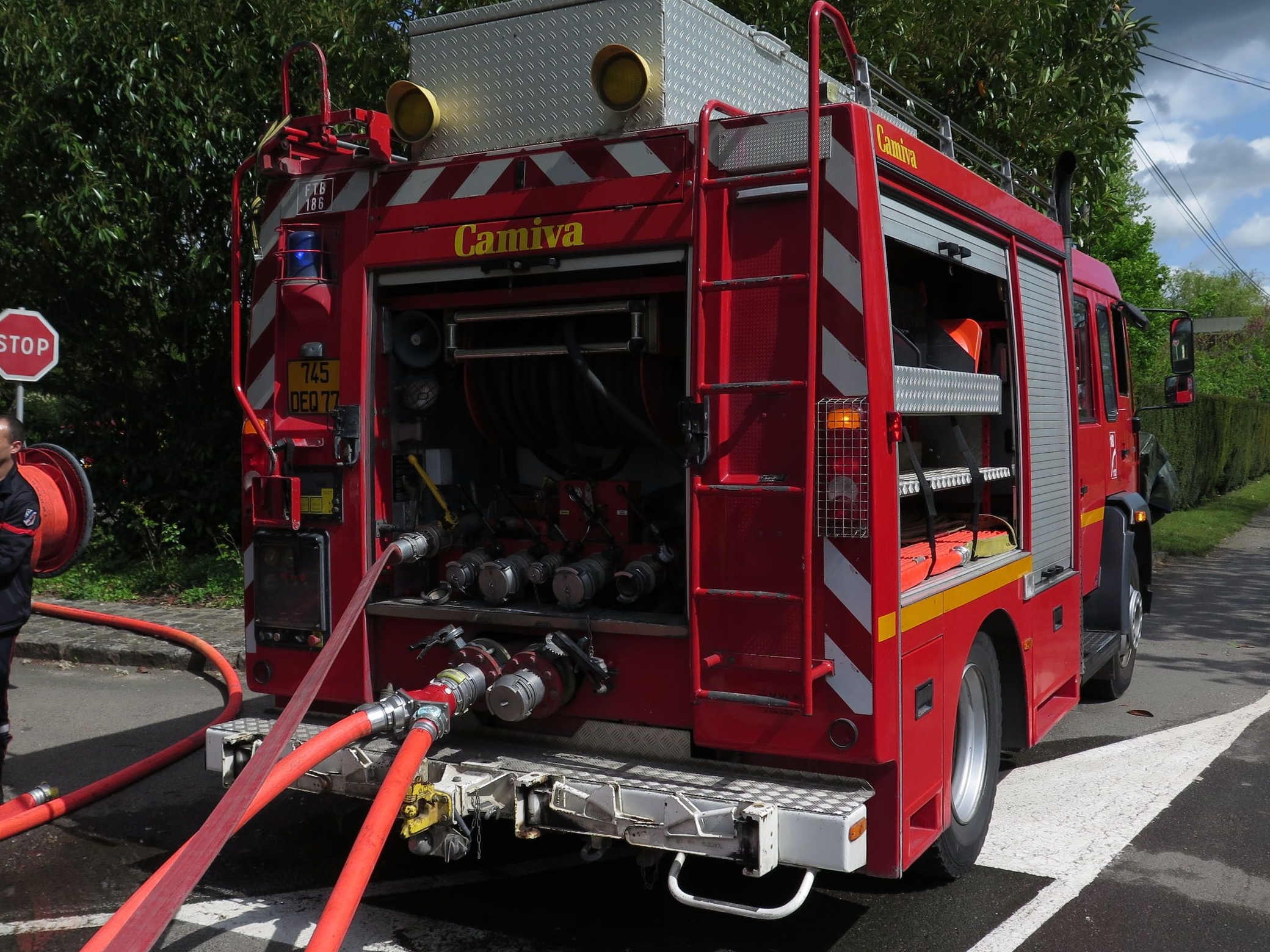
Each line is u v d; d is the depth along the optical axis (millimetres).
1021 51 10250
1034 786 5711
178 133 10273
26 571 5297
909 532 4656
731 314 3523
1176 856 4750
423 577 4453
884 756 3391
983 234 4707
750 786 3492
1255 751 6352
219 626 9445
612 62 3912
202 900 4281
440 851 3506
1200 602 11719
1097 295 7414
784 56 4707
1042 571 5441
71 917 4172
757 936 3957
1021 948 3887
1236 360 47219
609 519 4215
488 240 3959
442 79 4371
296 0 10414
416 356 4379
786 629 3443
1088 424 7000
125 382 12242
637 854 3664
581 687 3883
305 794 5559
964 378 4371
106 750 6445
